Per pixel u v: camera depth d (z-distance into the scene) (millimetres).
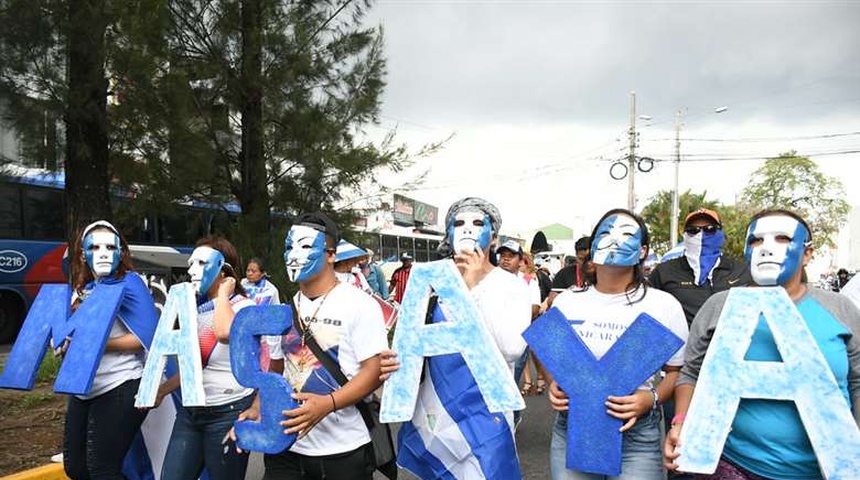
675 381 2959
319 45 11305
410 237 25016
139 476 4297
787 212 2625
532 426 6957
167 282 15875
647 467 2850
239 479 3582
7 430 6312
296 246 3008
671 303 2965
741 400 2559
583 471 2785
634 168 31922
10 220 14320
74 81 8578
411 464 3209
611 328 2932
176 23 10203
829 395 2377
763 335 2576
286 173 11625
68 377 3680
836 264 41125
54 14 8055
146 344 3896
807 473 2467
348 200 12008
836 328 2490
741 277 4508
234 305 3719
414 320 3070
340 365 2969
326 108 11359
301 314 3061
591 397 2797
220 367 3590
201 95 10820
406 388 3016
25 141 8797
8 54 8078
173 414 4305
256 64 10820
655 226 52656
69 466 4062
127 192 10578
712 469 2490
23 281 14469
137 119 9352
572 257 10164
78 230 9109
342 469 2961
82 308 3875
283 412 2791
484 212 3279
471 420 3049
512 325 3131
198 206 11648
